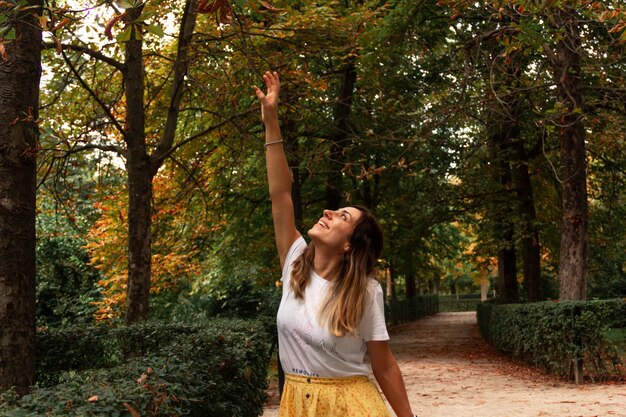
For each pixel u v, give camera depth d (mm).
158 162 10695
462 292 88438
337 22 11367
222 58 11469
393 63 17188
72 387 3582
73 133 11414
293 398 2646
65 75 11172
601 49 13859
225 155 16062
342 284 2629
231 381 6145
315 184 20891
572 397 10641
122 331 7809
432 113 14469
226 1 3672
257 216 20562
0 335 5832
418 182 22172
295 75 11781
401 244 23969
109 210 15141
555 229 24016
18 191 5945
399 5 14820
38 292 17734
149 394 3676
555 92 15062
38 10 5980
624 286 34656
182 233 17594
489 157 21625
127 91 10398
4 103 5918
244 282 22469
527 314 15336
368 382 2676
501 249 23094
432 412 9742
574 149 15094
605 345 12492
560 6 8484
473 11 15086
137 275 10219
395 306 40688
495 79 15469
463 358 19656
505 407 9922
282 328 2701
